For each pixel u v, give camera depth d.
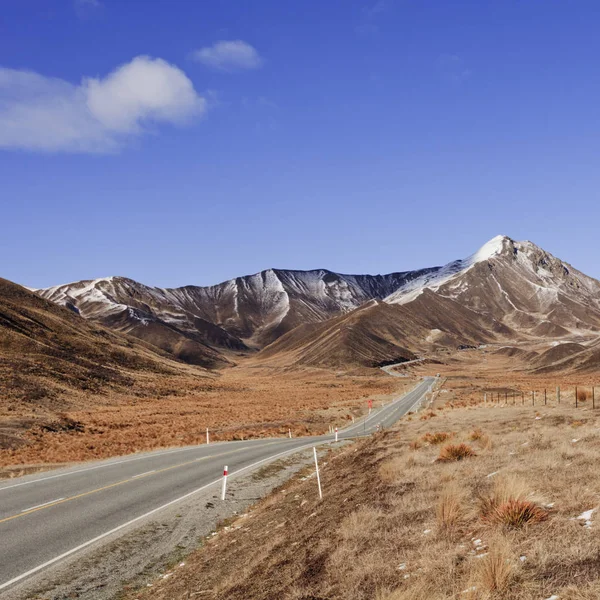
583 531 7.55
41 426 46.53
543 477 11.26
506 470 12.61
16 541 13.97
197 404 80.69
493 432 22.08
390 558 8.33
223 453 32.31
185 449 35.12
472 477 12.92
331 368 189.38
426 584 6.96
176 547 14.15
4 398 59.56
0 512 16.91
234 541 13.65
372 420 56.50
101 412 64.94
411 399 79.88
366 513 11.03
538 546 7.29
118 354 116.69
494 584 6.54
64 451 35.22
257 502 19.56
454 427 26.33
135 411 68.25
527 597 6.16
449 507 9.62
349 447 32.59
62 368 83.81
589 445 14.30
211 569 11.43
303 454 31.67
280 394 103.06
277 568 9.62
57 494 19.73
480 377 140.62
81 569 12.30
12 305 111.44
